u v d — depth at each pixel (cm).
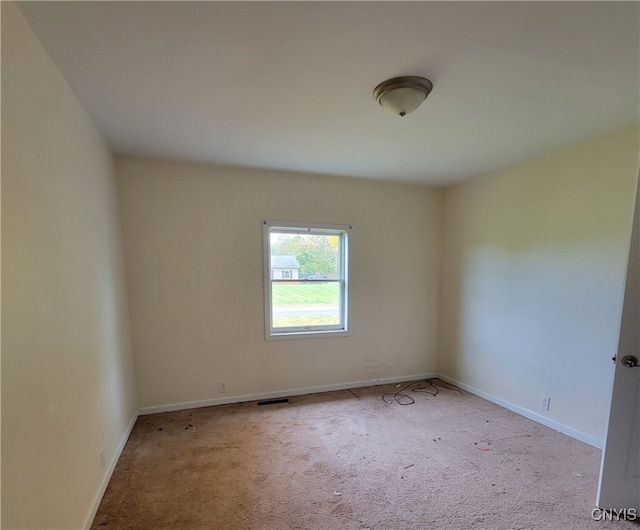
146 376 313
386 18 128
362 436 272
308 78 171
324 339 376
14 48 119
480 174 356
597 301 252
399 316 409
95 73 164
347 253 382
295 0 118
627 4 120
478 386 365
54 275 148
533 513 185
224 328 336
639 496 182
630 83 175
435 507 190
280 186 351
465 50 148
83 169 197
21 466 115
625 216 235
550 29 134
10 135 115
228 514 185
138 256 306
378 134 247
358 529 174
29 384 122
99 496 193
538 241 297
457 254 396
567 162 273
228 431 280
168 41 141
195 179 321
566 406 274
